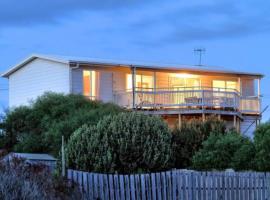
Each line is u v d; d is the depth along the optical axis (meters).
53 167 17.28
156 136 17.03
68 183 13.93
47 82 31.48
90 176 14.86
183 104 29.66
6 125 25.41
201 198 15.36
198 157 19.31
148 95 29.78
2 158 12.42
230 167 18.41
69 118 22.80
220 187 15.58
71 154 16.38
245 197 15.82
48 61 31.39
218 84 35.81
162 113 29.69
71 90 29.31
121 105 30.09
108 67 30.47
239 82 35.72
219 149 18.83
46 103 25.41
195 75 34.34
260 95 34.19
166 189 15.05
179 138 20.98
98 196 14.72
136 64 30.19
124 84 31.81
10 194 11.10
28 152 23.36
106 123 16.98
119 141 16.41
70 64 29.34
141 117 17.23
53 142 22.14
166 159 16.91
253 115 33.59
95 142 16.30
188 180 15.30
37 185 12.02
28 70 33.28
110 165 16.06
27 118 25.14
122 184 14.73
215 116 26.50
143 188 14.80
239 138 19.14
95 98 29.14
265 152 17.41
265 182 16.08
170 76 33.78
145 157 16.52
